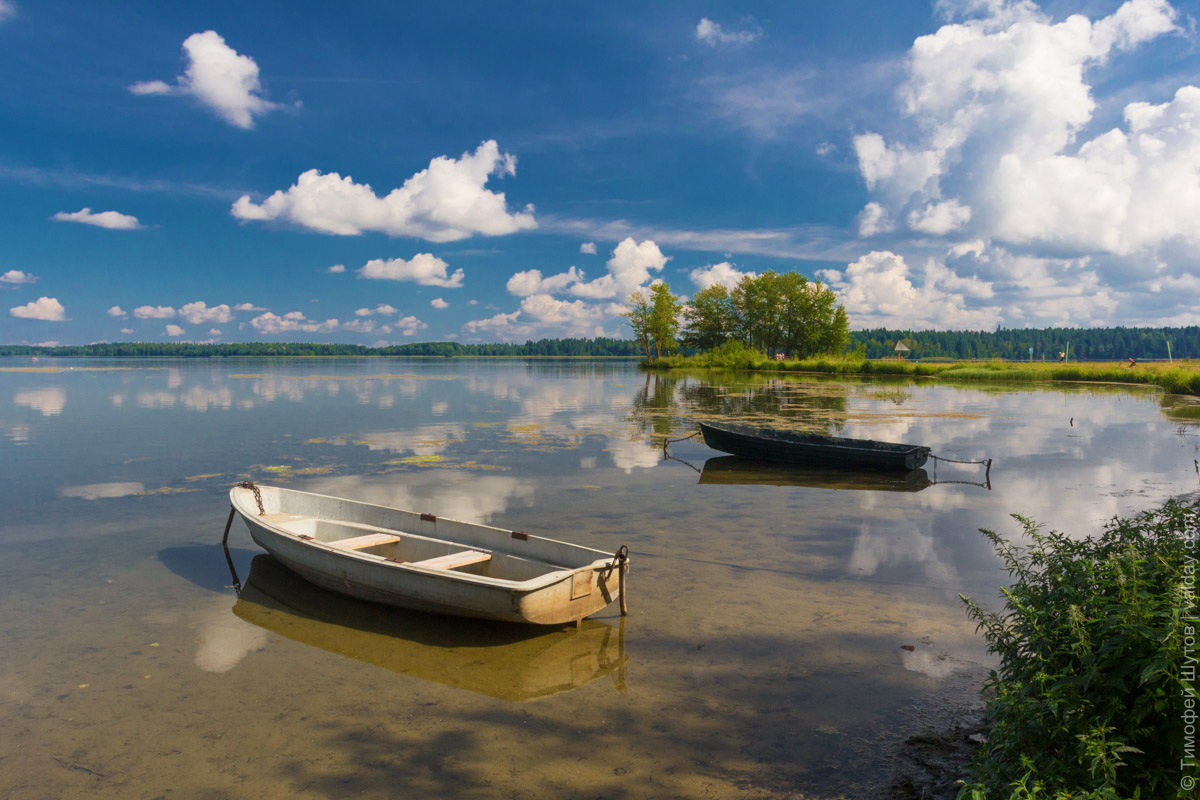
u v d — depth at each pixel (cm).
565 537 928
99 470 1409
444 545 750
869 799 382
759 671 545
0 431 2008
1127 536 375
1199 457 1622
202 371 6838
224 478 1330
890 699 496
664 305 8800
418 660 575
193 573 799
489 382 4994
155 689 525
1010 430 2148
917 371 5875
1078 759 271
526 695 514
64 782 411
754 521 1021
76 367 8150
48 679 541
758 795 390
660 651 584
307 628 644
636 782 405
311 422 2289
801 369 7075
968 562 821
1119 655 277
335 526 853
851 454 1459
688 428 2183
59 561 839
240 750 443
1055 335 18300
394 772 418
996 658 561
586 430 2119
